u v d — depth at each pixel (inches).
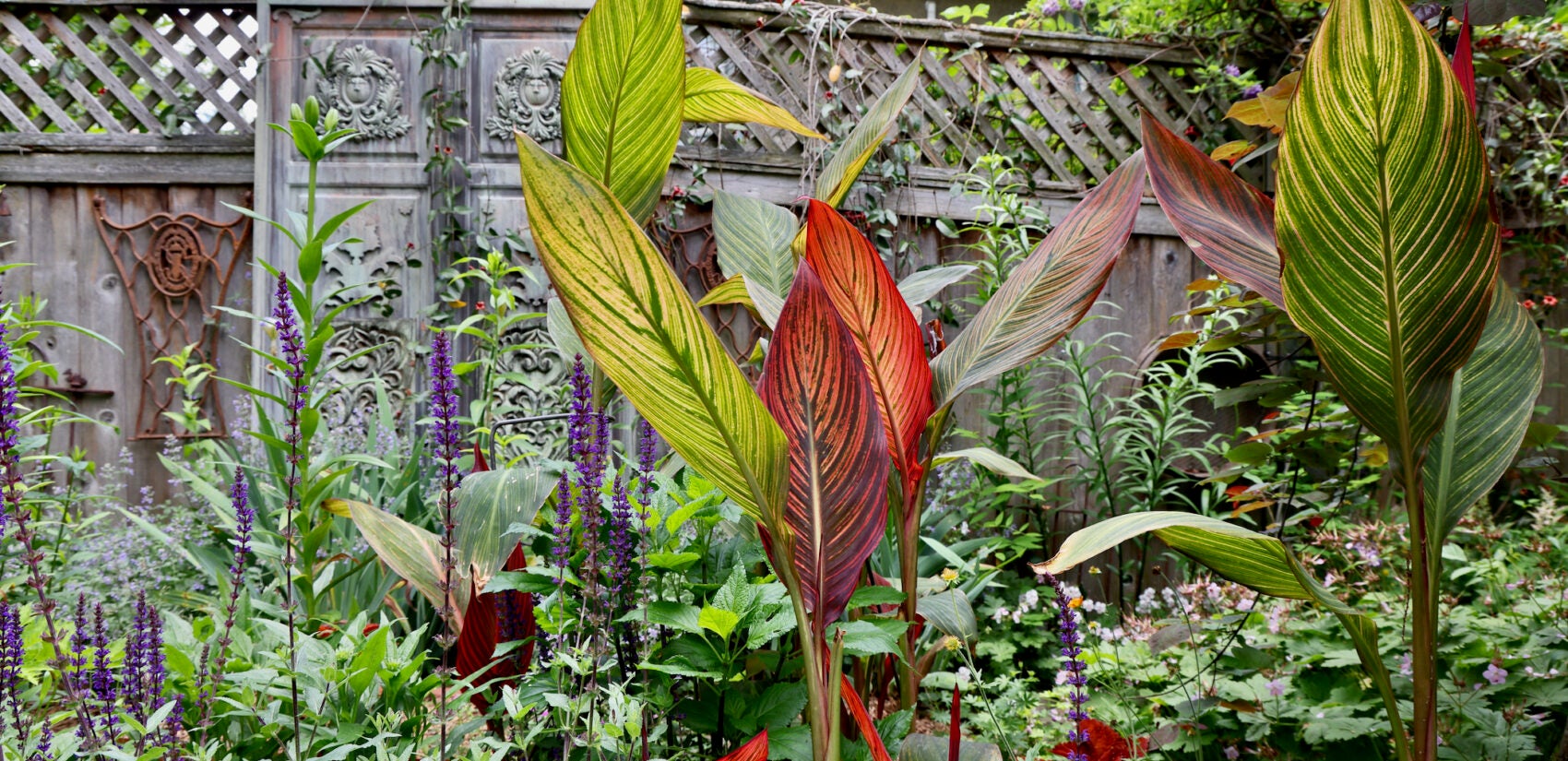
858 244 48.8
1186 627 68.6
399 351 153.3
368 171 154.3
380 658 53.6
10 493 47.6
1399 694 63.3
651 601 54.8
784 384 39.8
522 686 54.2
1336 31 36.5
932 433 58.9
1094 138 177.2
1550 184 153.9
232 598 55.0
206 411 158.1
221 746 55.7
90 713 51.3
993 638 113.4
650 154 67.6
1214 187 52.7
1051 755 64.8
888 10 225.3
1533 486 125.6
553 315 79.6
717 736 54.5
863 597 52.7
